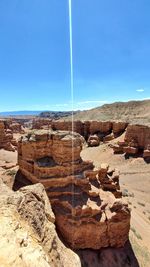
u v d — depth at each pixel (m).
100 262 15.14
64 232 15.76
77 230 15.33
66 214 15.74
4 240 5.14
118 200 16.83
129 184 38.06
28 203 7.56
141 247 17.64
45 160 18.38
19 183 19.48
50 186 17.23
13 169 21.89
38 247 5.51
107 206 16.61
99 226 15.56
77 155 18.84
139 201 30.00
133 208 26.11
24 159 20.03
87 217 15.58
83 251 15.45
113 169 22.50
